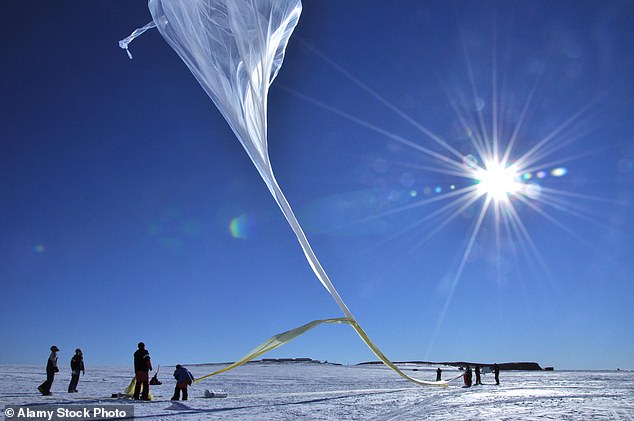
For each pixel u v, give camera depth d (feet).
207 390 51.42
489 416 36.29
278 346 48.73
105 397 45.50
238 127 37.14
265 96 37.78
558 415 37.27
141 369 44.68
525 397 53.83
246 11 34.83
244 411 37.76
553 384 85.81
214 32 34.63
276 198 42.55
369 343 53.78
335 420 33.35
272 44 36.40
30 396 44.45
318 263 46.39
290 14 36.27
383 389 68.18
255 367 225.76
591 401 49.65
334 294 48.14
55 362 45.98
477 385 83.97
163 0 32.58
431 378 114.83
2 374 86.69
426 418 34.91
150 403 41.96
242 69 35.81
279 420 32.73
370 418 34.78
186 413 35.68
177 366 46.16
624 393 61.26
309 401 47.37
